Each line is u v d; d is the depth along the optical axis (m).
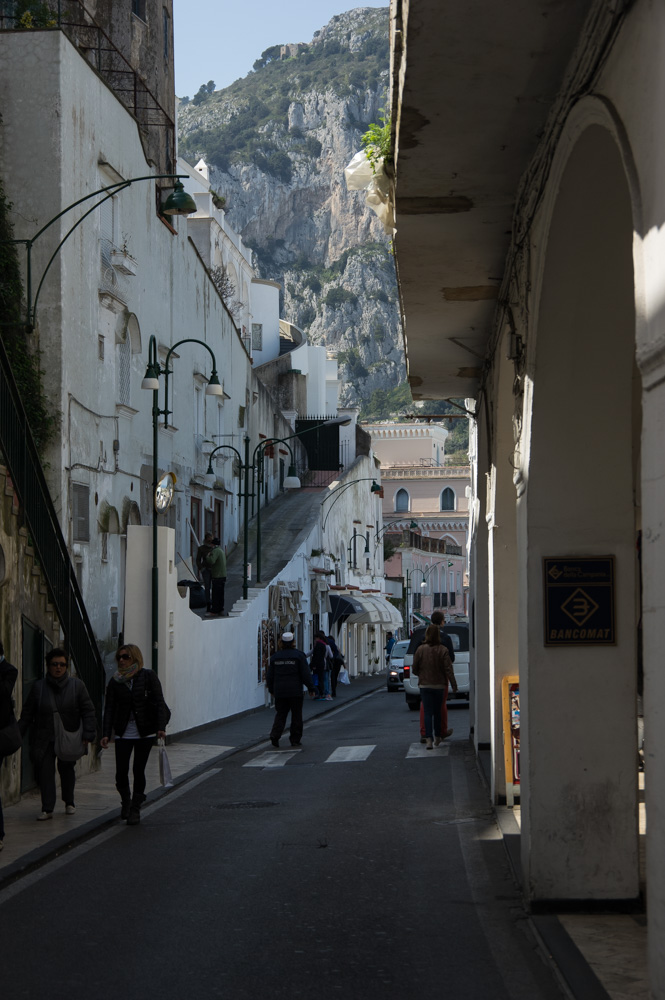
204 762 17.91
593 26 5.31
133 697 12.20
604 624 7.77
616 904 7.61
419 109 7.01
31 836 11.00
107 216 25.58
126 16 34.19
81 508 23.14
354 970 6.50
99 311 24.59
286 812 12.51
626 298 7.16
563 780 7.71
